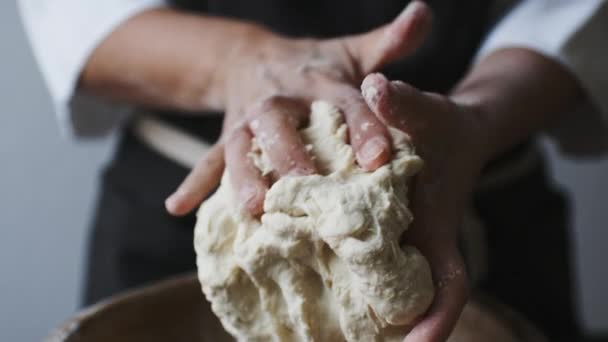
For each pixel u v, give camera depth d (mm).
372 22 851
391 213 564
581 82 827
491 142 693
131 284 907
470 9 854
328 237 561
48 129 1290
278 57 708
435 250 594
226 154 618
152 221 896
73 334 658
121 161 934
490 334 678
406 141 594
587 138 915
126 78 822
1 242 1342
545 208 953
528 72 787
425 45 838
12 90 1264
